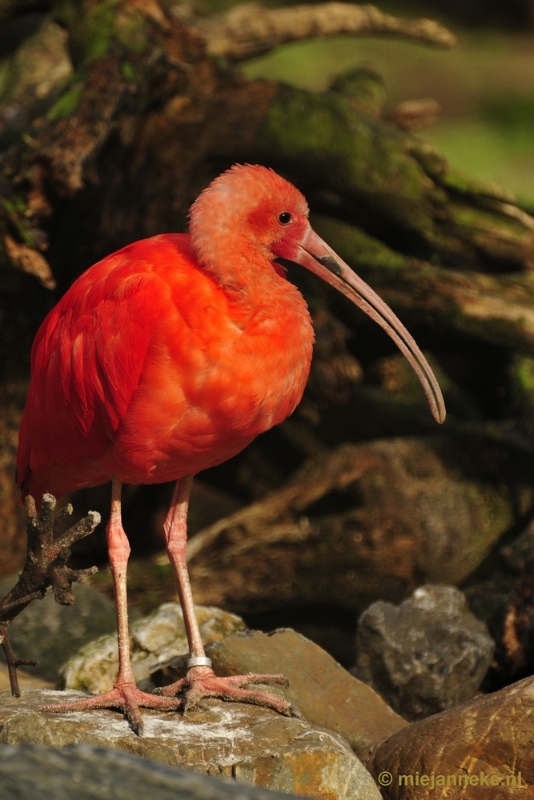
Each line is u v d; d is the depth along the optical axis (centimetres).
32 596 607
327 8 1496
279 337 652
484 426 1342
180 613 861
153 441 668
